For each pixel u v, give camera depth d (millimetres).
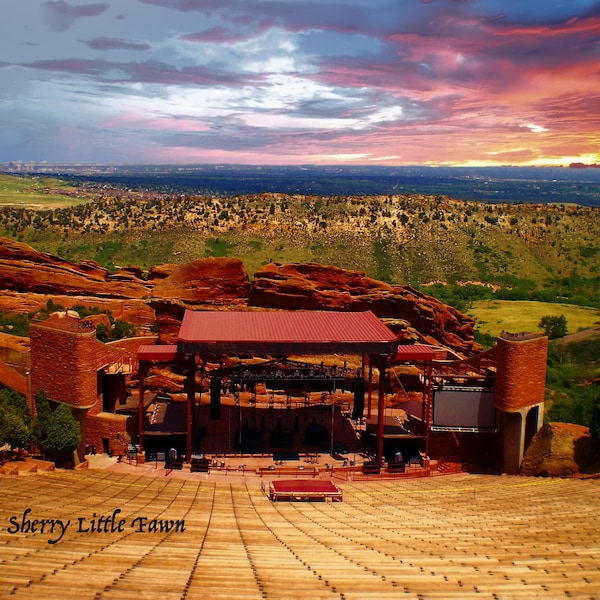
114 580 20156
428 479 44562
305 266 66812
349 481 43312
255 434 48438
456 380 50531
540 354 45781
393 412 55344
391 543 27641
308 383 58500
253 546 25891
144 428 46469
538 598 20312
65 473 39969
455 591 20875
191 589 19719
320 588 20578
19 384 47219
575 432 45438
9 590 18734
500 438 47281
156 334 63156
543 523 31719
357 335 45500
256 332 45625
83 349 43125
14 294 67688
